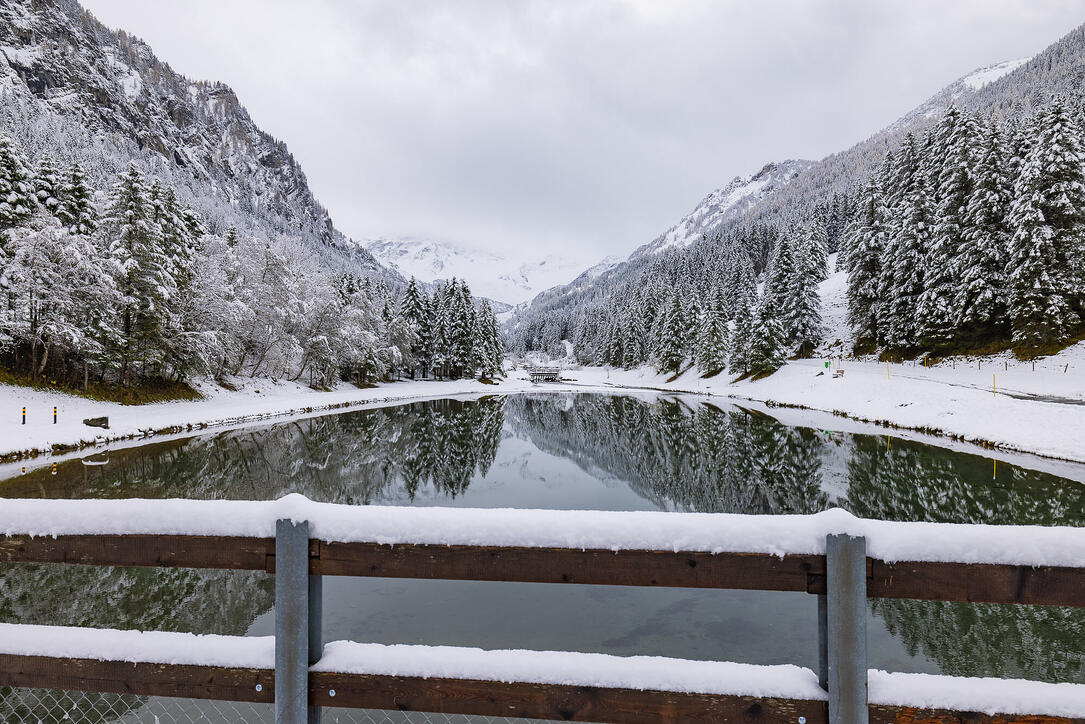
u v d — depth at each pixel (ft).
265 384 146.00
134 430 82.94
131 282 98.17
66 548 6.61
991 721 5.45
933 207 120.67
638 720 5.88
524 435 104.83
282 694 6.13
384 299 215.31
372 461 75.92
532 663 6.09
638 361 279.08
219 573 30.91
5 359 89.86
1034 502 44.24
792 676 5.82
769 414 115.24
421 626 26.09
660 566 5.90
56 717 16.92
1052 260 92.43
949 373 103.65
